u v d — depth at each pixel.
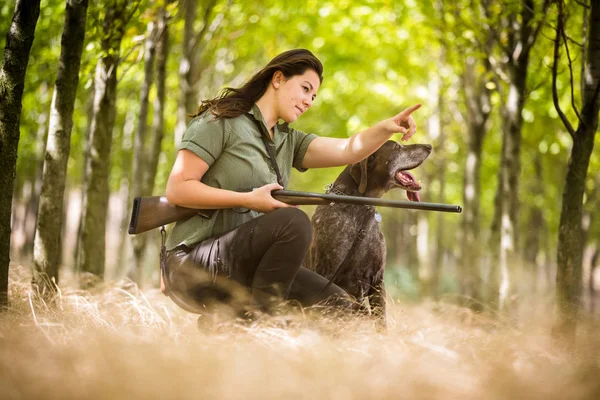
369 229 6.38
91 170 8.71
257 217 4.90
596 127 6.55
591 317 6.30
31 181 20.84
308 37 19.70
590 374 4.04
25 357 3.71
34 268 6.86
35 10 5.68
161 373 3.44
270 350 4.06
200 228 5.04
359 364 3.89
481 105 14.88
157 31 11.63
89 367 3.49
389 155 6.50
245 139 5.10
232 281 4.92
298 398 3.23
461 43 12.78
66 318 5.21
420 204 4.75
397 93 19.84
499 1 10.04
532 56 12.23
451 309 7.03
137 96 17.59
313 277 5.38
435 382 3.56
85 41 8.76
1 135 5.62
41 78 12.48
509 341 5.21
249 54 19.42
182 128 13.29
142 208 5.05
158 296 7.97
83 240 8.74
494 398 3.46
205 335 4.85
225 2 14.30
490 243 13.20
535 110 15.53
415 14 15.55
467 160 15.24
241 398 3.17
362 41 19.00
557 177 21.97
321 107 23.50
